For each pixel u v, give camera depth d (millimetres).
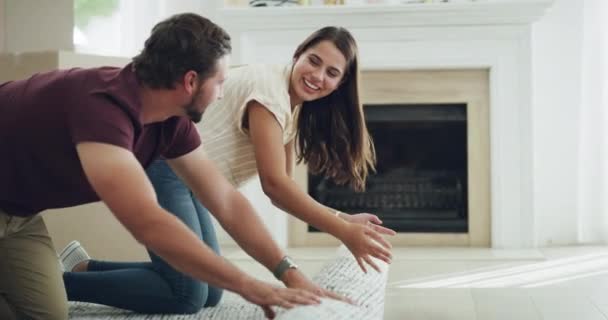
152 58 1585
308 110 2285
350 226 1899
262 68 2146
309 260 4059
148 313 2523
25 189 1829
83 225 3070
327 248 4488
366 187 4645
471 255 4125
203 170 1854
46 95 1683
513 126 4355
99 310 2568
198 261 1488
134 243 3146
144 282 2449
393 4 4285
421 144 4652
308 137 2316
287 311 1552
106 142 1533
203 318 2477
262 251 1789
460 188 4551
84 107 1571
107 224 3109
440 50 4367
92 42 4531
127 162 1525
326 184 4648
